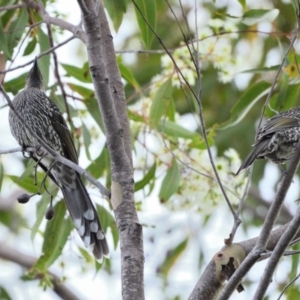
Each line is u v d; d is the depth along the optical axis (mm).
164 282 15320
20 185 12320
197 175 11633
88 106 12531
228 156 11891
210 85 15203
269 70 11562
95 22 8492
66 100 12516
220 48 11727
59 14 11828
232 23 11758
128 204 8180
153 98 11641
